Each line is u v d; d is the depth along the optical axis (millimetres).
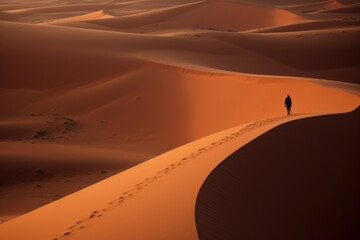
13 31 73062
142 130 50250
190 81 55969
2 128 46656
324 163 18953
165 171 16234
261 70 76625
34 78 62469
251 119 46000
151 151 43719
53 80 61938
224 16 146875
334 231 15109
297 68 80000
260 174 15461
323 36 91875
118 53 68188
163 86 56500
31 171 32156
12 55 65250
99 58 64625
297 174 17094
